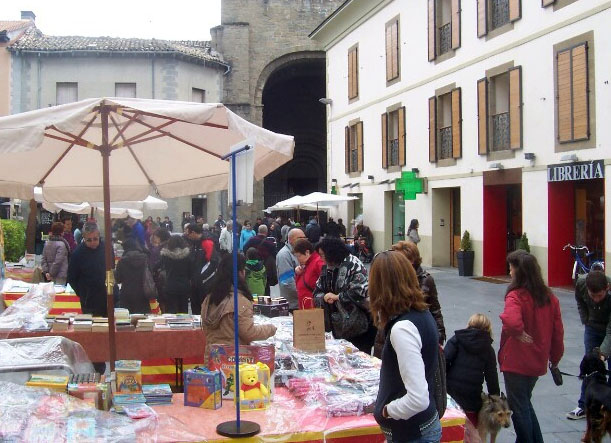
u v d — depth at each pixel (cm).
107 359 643
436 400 337
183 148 665
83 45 3105
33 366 456
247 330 509
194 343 663
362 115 2758
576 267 1448
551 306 538
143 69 3120
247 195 379
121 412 410
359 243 2372
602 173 1384
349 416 420
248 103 3691
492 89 1809
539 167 1603
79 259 835
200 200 3341
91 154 671
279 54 3738
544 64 1578
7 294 862
